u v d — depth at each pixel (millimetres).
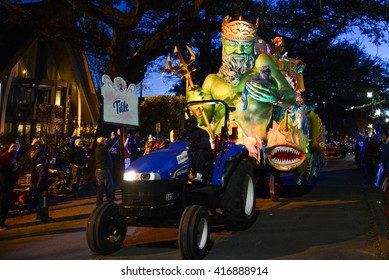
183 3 16312
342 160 31734
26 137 17484
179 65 9984
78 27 16844
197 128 6539
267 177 11109
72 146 14344
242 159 7516
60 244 6559
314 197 10820
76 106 25922
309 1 19188
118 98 11227
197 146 6434
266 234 6840
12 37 21094
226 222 7348
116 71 16688
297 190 12242
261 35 19547
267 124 9906
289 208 9219
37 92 22625
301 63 12086
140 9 15523
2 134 17250
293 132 10008
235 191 6730
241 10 17438
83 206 10188
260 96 9500
